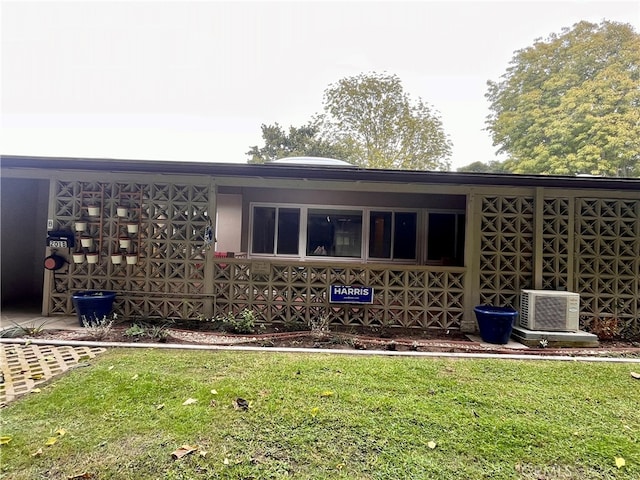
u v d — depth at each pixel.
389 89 22.28
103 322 5.38
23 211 7.84
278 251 8.71
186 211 6.39
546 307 5.49
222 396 3.17
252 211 8.70
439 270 6.24
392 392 3.36
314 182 6.35
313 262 6.32
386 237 8.80
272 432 2.63
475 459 2.39
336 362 4.13
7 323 5.81
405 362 4.21
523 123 19.20
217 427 2.68
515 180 5.76
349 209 8.78
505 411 3.04
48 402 3.00
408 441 2.56
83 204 6.34
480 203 6.23
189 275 6.36
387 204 8.80
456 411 3.01
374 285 6.34
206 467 2.24
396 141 22.30
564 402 3.23
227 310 6.35
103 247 6.35
